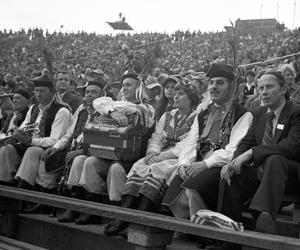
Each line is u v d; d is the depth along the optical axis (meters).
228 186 3.97
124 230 4.71
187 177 4.29
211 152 4.49
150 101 6.19
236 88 4.50
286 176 3.75
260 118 4.30
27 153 5.76
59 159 5.74
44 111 6.05
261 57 17.17
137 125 5.00
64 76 7.23
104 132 5.05
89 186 5.09
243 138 4.30
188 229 3.54
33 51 27.91
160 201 4.55
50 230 5.41
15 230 5.80
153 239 3.99
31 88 9.22
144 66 6.66
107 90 6.41
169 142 5.03
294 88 6.51
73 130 5.84
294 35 28.09
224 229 3.47
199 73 6.42
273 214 3.63
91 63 23.89
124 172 4.94
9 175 5.98
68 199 4.70
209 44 30.31
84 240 5.01
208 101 5.10
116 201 4.98
